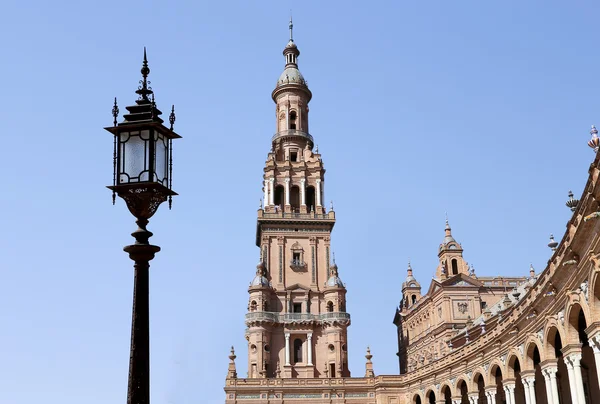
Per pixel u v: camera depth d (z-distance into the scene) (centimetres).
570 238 3753
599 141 3259
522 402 6122
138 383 1241
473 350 6681
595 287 3491
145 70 1370
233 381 9725
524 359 5247
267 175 11744
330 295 10881
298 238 11369
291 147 12188
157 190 1307
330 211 11494
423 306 11662
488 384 6275
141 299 1290
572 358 4122
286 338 10644
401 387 9675
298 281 11112
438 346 10650
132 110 1336
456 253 11006
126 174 1286
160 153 1327
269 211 11406
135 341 1264
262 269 11038
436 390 8231
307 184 11850
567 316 4122
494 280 10975
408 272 13338
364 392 9912
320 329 10838
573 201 4591
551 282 4228
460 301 10588
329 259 11294
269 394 9750
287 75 12662
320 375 10581
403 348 12925
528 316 4928
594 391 4922
